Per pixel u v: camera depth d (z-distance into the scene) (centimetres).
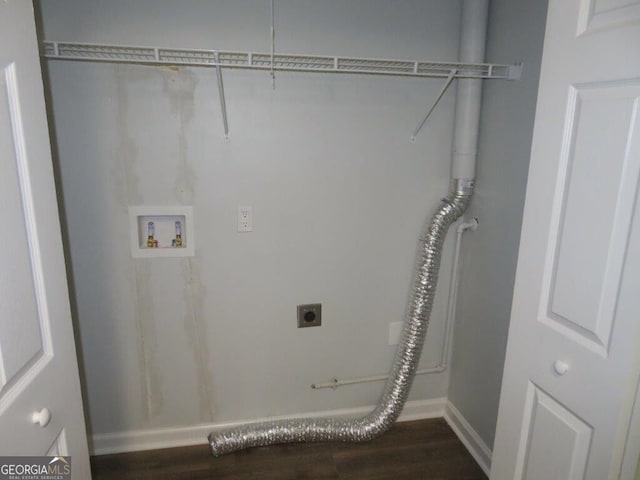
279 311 208
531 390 117
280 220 197
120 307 192
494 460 134
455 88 200
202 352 205
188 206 188
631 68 85
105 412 203
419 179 206
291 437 210
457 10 191
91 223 181
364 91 192
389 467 201
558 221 106
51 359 103
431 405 233
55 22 162
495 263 191
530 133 167
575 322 101
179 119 179
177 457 204
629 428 92
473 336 210
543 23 158
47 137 102
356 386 226
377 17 185
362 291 214
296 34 180
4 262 85
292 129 189
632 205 86
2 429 83
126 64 170
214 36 174
